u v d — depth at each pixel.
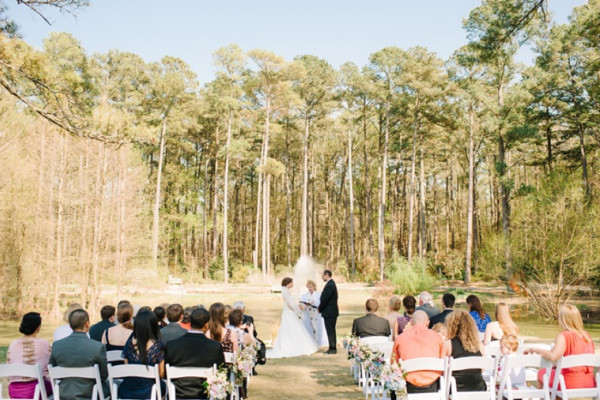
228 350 6.26
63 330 6.23
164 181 46.69
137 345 4.96
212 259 44.59
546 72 29.66
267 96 40.50
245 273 42.00
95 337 6.19
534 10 11.73
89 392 4.76
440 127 43.94
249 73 41.31
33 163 21.94
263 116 42.94
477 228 46.47
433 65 37.94
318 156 56.03
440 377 5.03
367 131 51.66
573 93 29.64
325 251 57.25
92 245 23.27
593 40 19.34
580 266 17.50
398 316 8.27
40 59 8.13
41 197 21.50
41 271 21.48
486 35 12.93
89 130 8.86
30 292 21.58
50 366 4.71
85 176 22.39
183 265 44.75
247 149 49.25
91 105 9.59
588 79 27.22
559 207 17.92
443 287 33.47
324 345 12.12
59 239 21.19
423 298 8.11
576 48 27.08
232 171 53.75
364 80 41.03
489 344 6.30
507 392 5.01
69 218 22.83
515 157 45.31
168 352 4.93
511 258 19.67
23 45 8.03
